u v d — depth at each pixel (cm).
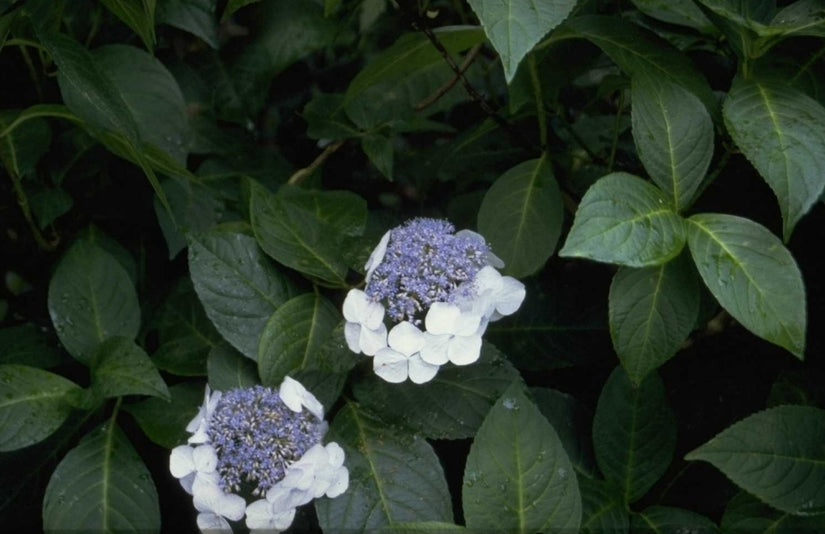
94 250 130
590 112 147
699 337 136
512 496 113
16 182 136
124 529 120
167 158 131
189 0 139
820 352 132
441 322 112
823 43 115
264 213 124
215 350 123
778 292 105
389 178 142
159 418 126
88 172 143
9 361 133
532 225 126
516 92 129
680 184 111
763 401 131
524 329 133
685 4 120
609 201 106
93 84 120
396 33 158
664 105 113
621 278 112
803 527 117
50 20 132
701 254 107
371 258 117
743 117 109
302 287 126
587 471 125
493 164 144
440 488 117
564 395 128
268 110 164
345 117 147
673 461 129
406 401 121
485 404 120
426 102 147
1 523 129
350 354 119
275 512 112
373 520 115
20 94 143
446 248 113
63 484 121
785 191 106
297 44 150
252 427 112
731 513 119
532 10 98
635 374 113
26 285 156
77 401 123
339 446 115
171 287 136
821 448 114
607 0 131
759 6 115
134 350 123
